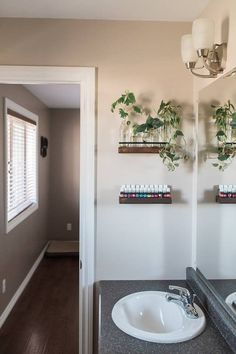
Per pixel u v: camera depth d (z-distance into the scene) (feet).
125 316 5.34
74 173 18.85
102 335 4.66
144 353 4.26
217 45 5.05
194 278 6.22
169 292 6.15
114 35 6.46
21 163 12.85
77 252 17.03
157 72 6.53
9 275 10.87
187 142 6.64
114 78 6.50
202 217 6.17
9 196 11.32
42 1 5.65
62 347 8.92
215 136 5.50
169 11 6.05
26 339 9.30
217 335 4.70
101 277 6.75
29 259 13.80
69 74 6.43
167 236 6.76
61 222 18.99
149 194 6.48
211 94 5.61
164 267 6.79
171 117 6.50
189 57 5.39
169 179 6.68
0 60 6.36
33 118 14.07
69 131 18.65
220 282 5.19
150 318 5.85
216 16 5.32
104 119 6.54
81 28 6.42
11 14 6.19
